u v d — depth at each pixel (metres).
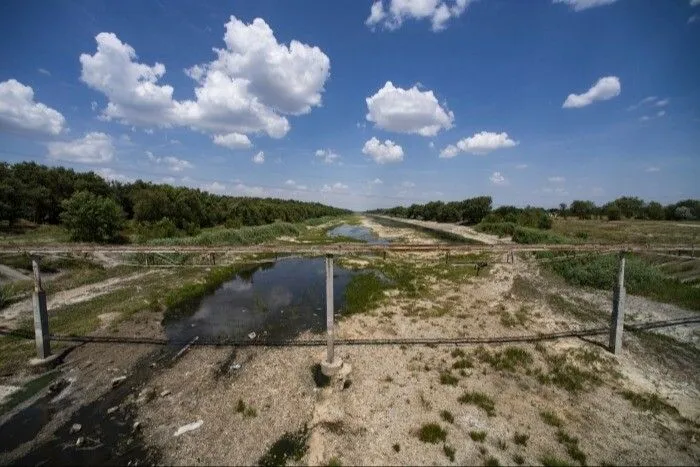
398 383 14.20
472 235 67.88
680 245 16.66
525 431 11.46
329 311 14.60
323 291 27.64
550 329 19.91
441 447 10.74
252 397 13.26
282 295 26.56
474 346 17.55
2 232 40.66
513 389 13.84
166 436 11.25
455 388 13.88
